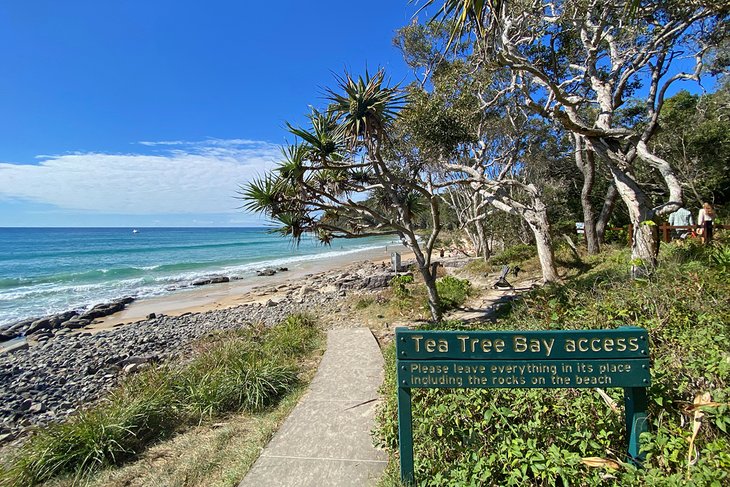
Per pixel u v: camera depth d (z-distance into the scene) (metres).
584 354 2.43
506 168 12.96
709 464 2.08
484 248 17.17
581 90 11.74
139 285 21.61
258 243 61.25
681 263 6.55
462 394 3.24
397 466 3.03
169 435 4.25
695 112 18.34
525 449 2.54
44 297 18.50
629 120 17.11
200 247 53.22
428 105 9.01
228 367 5.46
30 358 9.31
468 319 8.16
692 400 2.64
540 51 10.48
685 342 3.22
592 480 2.28
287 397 4.92
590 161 13.43
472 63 9.16
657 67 9.05
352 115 6.64
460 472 2.49
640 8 6.89
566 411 2.88
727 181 17.84
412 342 2.54
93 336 11.23
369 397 4.64
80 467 3.65
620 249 12.39
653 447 2.33
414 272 17.12
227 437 4.05
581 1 7.50
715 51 11.25
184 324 12.02
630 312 4.17
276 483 3.10
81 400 5.74
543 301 5.49
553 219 20.73
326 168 7.01
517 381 2.46
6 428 5.39
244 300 16.66
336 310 10.55
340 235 7.95
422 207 9.52
